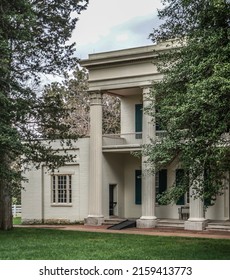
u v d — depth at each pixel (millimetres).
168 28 14969
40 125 22266
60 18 22750
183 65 14031
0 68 17906
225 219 24703
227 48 11781
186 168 13547
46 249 15688
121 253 14734
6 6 18906
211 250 15375
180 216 25719
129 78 25125
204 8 12875
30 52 21438
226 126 11789
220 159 12164
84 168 27484
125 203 28703
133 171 28562
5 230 22750
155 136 24234
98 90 26219
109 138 27672
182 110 12125
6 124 17891
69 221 27766
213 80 11094
